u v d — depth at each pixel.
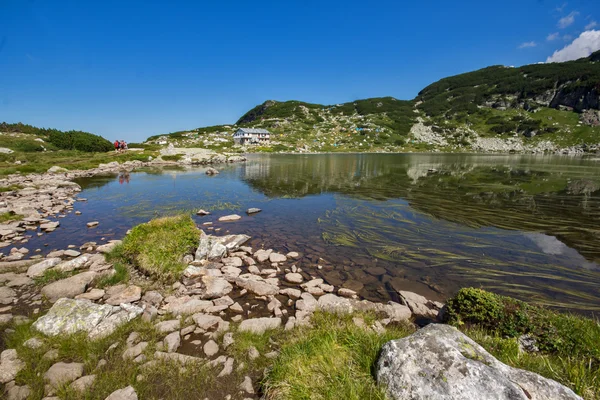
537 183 24.44
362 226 12.59
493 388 2.89
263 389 3.86
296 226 12.94
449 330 3.80
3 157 41.41
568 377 3.57
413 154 83.94
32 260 8.88
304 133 125.69
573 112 115.75
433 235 11.28
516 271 8.20
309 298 6.64
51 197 19.22
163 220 10.27
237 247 10.27
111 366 4.36
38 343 4.80
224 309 6.32
